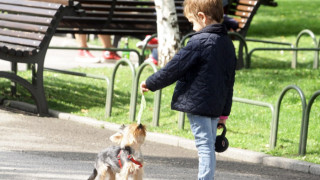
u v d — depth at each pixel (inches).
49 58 828.0
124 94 621.9
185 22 796.6
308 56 904.9
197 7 301.1
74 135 479.8
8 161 386.3
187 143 464.8
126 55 848.3
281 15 1434.5
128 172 298.4
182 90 298.2
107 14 747.4
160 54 718.5
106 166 307.3
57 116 544.1
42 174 361.1
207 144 298.2
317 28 1222.3
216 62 294.4
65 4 538.6
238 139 478.3
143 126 300.2
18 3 576.1
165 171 387.9
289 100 607.2
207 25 300.8
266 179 382.6
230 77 306.0
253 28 1220.5
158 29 717.3
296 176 394.9
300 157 427.5
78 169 378.3
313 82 685.3
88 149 436.8
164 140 478.6
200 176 297.9
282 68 791.1
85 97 610.2
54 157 405.4
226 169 406.3
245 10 809.5
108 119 533.6
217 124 315.9
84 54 830.5
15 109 564.4
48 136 468.8
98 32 772.0
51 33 539.5
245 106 585.6
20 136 460.4
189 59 292.4
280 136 488.4
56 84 650.2
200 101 293.3
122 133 302.0
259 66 806.5
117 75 706.2
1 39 573.0
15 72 610.2
